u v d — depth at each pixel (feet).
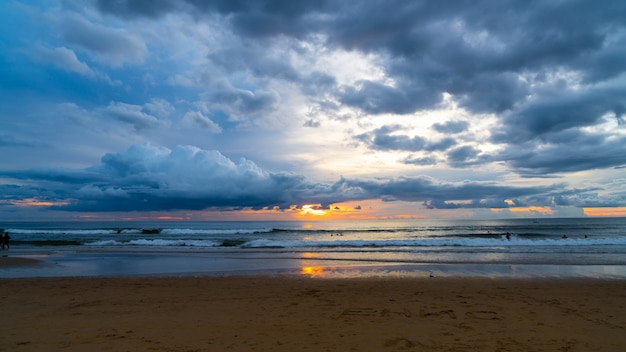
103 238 130.93
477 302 27.27
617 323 21.20
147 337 18.61
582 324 20.97
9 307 26.16
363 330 19.80
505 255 66.85
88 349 16.80
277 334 19.11
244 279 40.01
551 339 18.08
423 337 18.47
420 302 27.32
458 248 83.05
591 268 48.78
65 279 40.47
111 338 18.48
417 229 222.69
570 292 31.53
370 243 97.66
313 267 51.55
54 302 27.94
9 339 18.37
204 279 40.19
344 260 60.59
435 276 41.86
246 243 100.12
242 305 26.58
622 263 54.34
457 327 20.34
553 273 44.24
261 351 16.44
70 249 84.79
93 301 28.25
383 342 17.67
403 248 83.92
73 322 21.76
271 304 26.89
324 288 33.76
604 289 33.06
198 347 17.03
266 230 198.18
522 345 17.16
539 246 87.25
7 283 37.45
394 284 35.83
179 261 60.54
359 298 28.99
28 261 57.98
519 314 23.45
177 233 160.45
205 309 25.31
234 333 19.34
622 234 155.53
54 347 17.11
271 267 52.16
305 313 23.93
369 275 43.21
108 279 40.40
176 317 22.97
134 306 26.40
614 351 16.42
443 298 28.86
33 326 20.86
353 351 16.42
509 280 38.40
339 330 19.84
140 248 87.51
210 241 108.17
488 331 19.54
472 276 41.81
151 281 38.83
